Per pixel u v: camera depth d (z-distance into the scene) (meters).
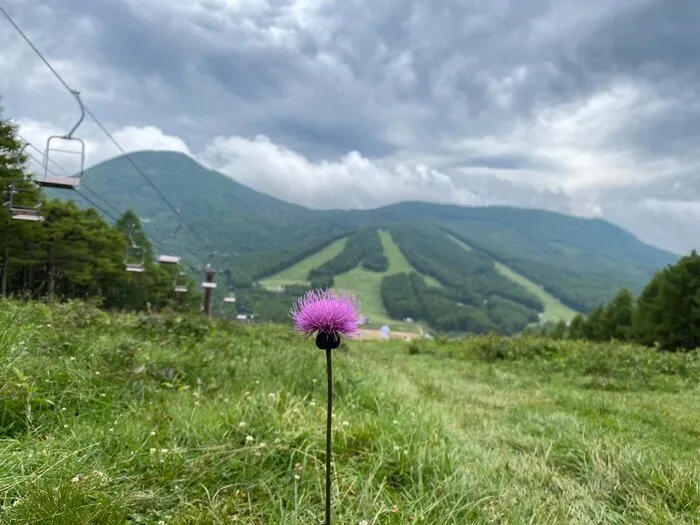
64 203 49.16
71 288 52.41
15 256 41.28
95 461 3.75
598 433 6.77
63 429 4.36
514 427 7.58
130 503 3.30
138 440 4.17
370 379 8.52
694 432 7.92
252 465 4.05
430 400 9.12
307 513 3.52
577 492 4.53
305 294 2.56
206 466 3.97
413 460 4.54
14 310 8.98
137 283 63.22
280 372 8.13
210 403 5.53
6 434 4.21
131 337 9.88
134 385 5.98
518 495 4.30
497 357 21.16
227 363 8.27
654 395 12.27
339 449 4.62
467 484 4.25
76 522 2.78
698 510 4.13
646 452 5.66
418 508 3.75
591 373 15.80
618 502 4.57
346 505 3.69
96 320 10.69
